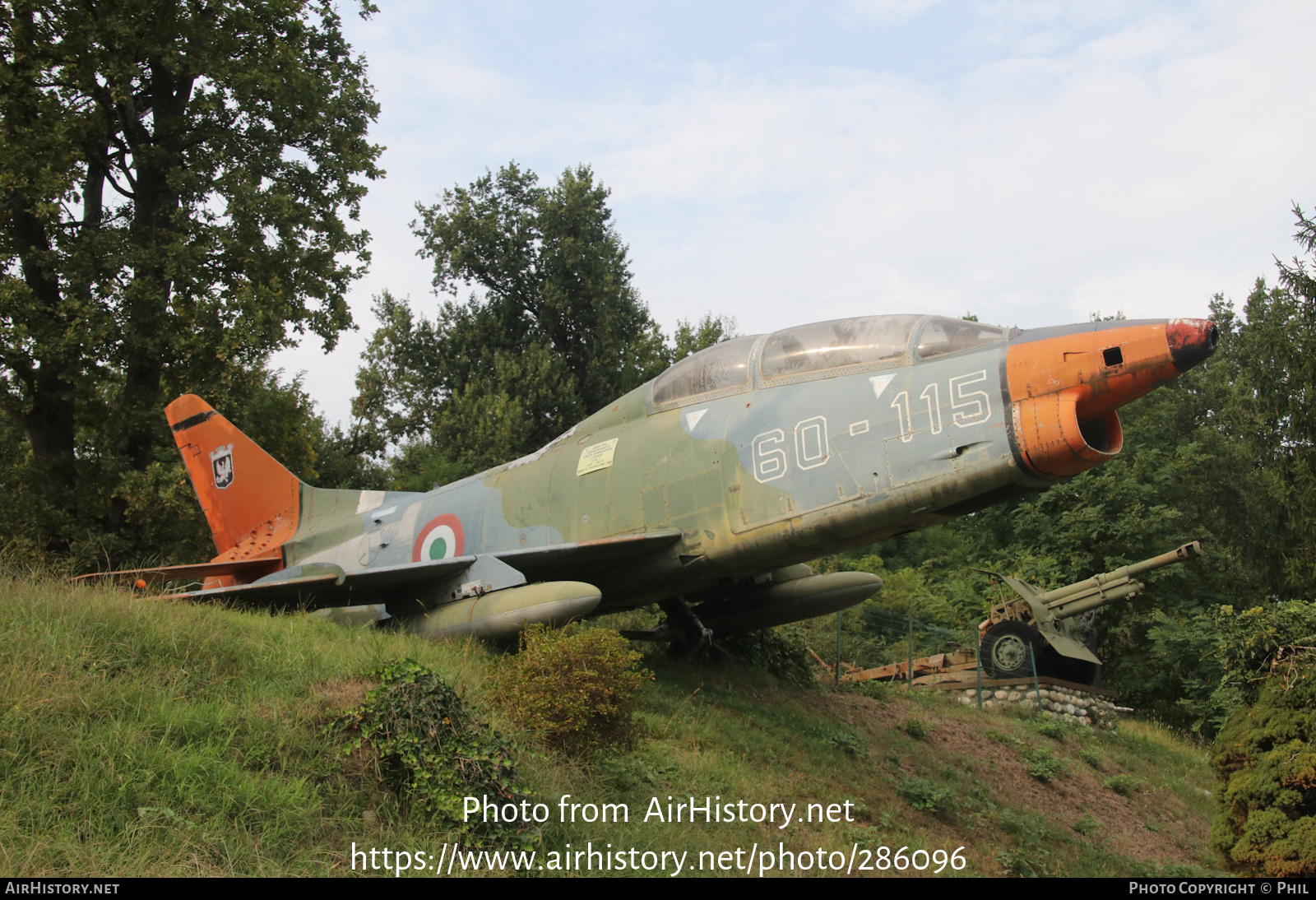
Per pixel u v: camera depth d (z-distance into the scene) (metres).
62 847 4.50
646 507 10.66
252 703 6.37
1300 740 7.45
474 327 39.12
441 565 10.59
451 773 5.75
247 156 19.80
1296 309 22.86
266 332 18.66
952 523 34.44
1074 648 17.25
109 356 18.55
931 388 9.05
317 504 14.72
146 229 19.73
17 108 17.70
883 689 14.62
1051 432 8.30
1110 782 12.74
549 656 7.43
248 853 4.84
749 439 9.99
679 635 12.52
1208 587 23.52
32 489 19.14
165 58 18.09
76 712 5.65
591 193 39.28
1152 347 8.11
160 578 10.77
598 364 37.62
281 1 20.02
